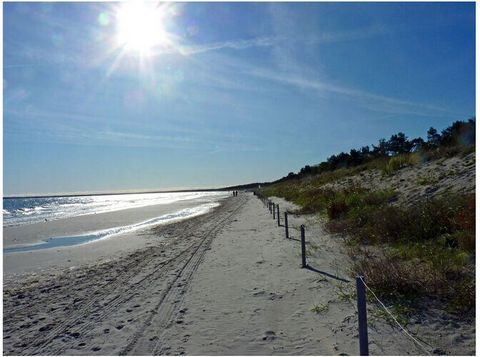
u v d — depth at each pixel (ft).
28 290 32.12
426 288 20.81
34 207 247.50
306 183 139.33
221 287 26.81
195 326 19.98
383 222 35.29
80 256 47.85
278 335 18.13
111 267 38.70
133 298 26.32
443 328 17.06
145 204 219.00
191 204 187.01
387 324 18.02
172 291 27.02
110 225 90.38
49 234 77.41
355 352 15.76
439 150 73.20
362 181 81.20
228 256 38.17
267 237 48.37
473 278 20.85
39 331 21.47
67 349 18.61
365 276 23.30
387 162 87.51
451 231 29.91
